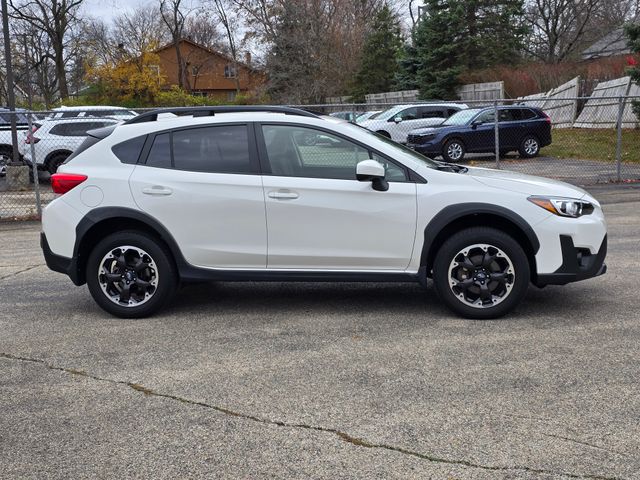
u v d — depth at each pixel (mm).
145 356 4926
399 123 21781
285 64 42125
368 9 45500
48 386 4402
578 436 3551
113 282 5820
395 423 3754
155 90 45812
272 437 3629
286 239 5637
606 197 12977
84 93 49438
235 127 5789
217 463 3375
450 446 3480
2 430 3791
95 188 5766
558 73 31562
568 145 20953
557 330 5262
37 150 16281
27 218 12414
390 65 43469
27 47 52156
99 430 3764
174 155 5812
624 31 19703
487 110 19422
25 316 6059
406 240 5531
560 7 45250
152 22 57969
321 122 5695
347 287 6879
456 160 19125
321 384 4320
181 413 3953
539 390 4137
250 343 5156
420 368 4543
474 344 4992
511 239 5426
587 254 5527
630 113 21688
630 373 4359
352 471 3268
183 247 5723
